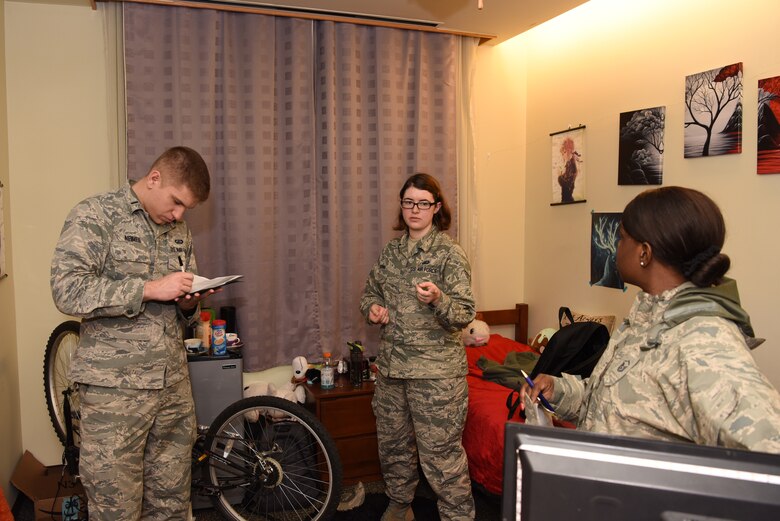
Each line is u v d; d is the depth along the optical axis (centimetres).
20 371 292
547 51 362
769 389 88
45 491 264
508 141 382
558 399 140
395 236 331
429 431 226
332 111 314
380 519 260
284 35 306
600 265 323
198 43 289
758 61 237
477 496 284
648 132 290
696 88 263
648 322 115
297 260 317
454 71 340
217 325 277
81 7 288
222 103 296
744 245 245
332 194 317
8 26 280
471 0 285
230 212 298
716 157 257
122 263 193
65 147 291
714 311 103
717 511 59
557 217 359
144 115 284
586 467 63
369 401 292
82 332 194
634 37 299
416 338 227
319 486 274
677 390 101
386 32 321
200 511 276
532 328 386
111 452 187
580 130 335
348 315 327
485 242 382
